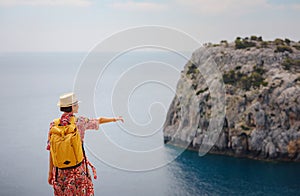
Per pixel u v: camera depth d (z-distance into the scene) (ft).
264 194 140.97
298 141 179.32
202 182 147.54
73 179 15.25
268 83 196.65
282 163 175.63
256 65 211.41
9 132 213.05
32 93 360.48
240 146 183.73
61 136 14.94
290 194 141.18
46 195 135.95
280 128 183.62
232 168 167.12
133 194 130.93
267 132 183.83
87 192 15.58
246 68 209.67
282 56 213.87
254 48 223.30
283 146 179.42
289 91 188.85
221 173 158.92
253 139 182.50
